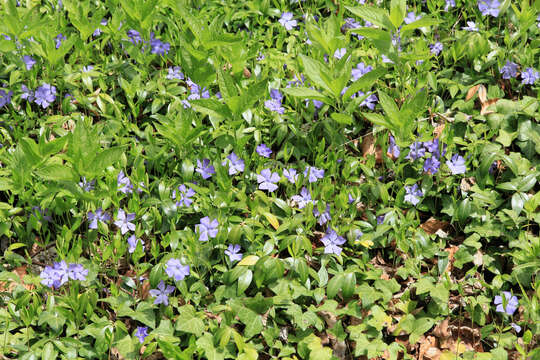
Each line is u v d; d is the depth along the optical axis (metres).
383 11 1.85
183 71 2.00
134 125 1.92
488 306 1.80
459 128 1.94
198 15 2.05
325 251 1.81
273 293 1.81
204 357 1.75
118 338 1.75
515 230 1.86
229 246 1.80
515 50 2.01
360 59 2.00
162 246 1.85
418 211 1.91
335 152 1.92
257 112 1.92
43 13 2.06
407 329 1.77
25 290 1.78
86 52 1.98
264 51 2.04
